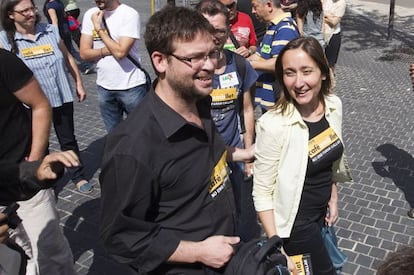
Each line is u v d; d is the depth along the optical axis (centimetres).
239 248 187
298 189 246
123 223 173
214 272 190
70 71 459
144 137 175
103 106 472
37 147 256
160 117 178
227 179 204
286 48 240
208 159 192
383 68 884
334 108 255
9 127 246
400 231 400
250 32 503
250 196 454
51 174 177
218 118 323
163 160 178
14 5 388
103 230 179
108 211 177
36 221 276
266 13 422
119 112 480
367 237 393
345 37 1144
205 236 192
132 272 194
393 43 1071
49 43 423
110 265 362
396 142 561
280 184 248
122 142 174
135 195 173
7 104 244
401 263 117
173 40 172
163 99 182
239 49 410
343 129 603
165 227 187
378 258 367
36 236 278
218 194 196
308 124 249
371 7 1523
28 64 410
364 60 943
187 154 183
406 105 682
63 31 892
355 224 410
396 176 485
